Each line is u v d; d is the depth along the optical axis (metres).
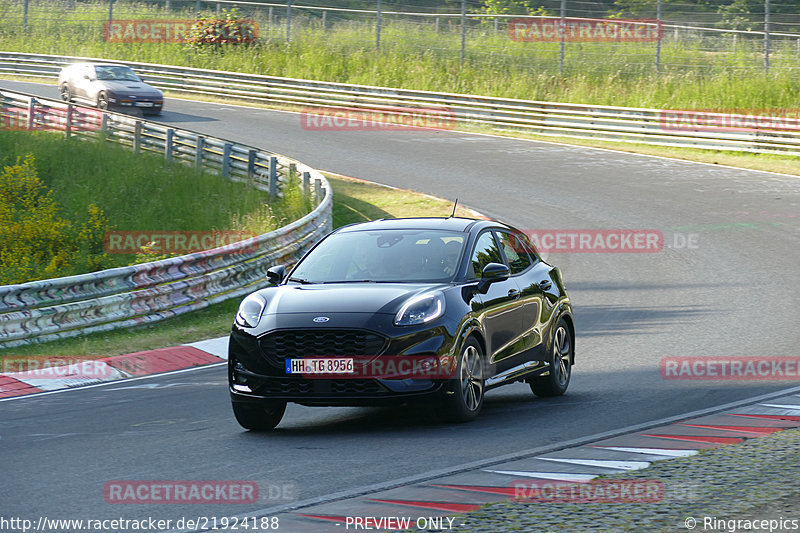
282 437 28.44
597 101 131.50
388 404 27.97
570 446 25.59
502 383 31.30
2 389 37.97
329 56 160.25
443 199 90.88
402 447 26.38
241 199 86.12
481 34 161.25
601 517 18.16
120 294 51.53
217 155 96.00
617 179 98.00
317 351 27.86
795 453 23.02
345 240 33.00
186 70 155.50
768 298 54.91
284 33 173.50
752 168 101.94
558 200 89.44
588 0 187.75
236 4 176.50
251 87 148.88
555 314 34.88
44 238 74.62
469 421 29.83
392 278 30.80
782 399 31.25
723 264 65.69
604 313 52.59
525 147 117.00
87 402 35.09
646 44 146.88
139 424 30.83
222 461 25.25
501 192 93.31
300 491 21.86
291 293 29.78
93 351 45.44
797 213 81.56
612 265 67.12
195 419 31.52
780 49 139.00
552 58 148.62
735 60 137.25
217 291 58.19
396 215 86.19
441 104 133.50
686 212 83.44
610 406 32.00
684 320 49.62
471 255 31.80
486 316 30.45
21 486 23.06
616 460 23.30
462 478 22.27
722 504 18.91
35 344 46.88
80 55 175.88
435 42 160.88
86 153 98.00
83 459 25.86
